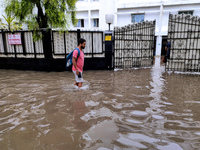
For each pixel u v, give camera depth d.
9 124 2.86
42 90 4.88
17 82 5.93
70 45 8.16
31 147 2.23
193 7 17.06
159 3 17.56
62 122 2.90
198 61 7.48
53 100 4.02
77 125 2.78
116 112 3.29
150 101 3.91
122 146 2.20
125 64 8.85
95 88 5.07
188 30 7.37
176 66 7.98
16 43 8.40
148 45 9.16
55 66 8.27
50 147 2.21
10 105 3.73
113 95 4.37
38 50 8.30
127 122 2.87
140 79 6.33
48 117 3.10
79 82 5.05
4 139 2.43
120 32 8.39
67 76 7.06
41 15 8.02
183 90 4.82
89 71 8.30
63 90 4.86
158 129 2.63
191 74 7.29
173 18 7.54
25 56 8.53
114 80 6.18
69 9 8.43
